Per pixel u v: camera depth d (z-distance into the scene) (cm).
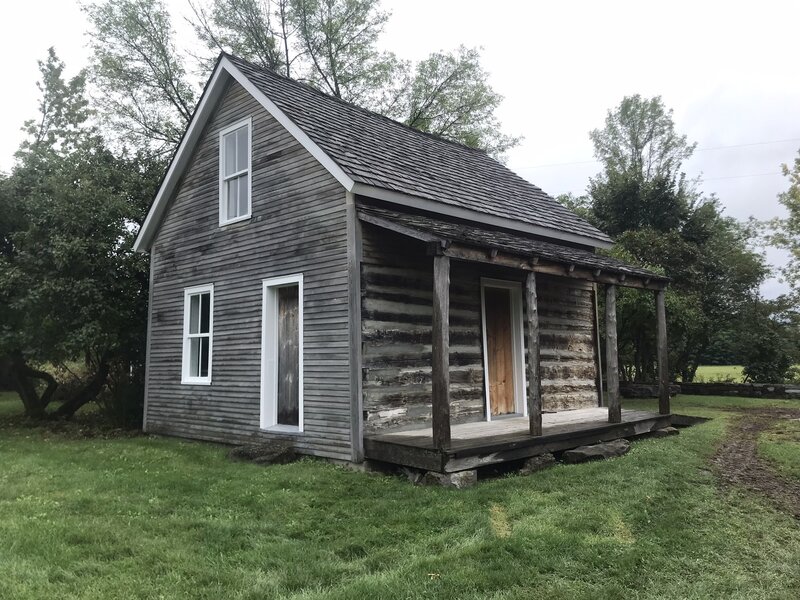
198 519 513
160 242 1161
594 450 791
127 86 2162
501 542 446
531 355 768
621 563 412
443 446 634
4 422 1347
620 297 1675
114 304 1237
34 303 1148
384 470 716
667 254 2000
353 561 425
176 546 443
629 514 521
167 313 1123
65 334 1187
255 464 772
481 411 927
